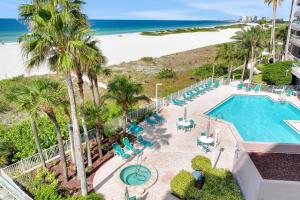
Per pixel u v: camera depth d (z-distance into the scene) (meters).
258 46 30.64
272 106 25.06
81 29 8.84
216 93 28.12
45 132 15.23
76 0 9.23
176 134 17.44
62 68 8.37
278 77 27.78
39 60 8.76
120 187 11.69
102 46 68.25
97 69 14.72
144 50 64.56
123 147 15.52
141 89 15.65
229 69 32.03
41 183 11.68
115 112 18.89
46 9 8.06
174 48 69.44
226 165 13.41
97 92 17.00
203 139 15.46
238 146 11.90
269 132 19.28
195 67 45.53
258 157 11.05
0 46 59.75
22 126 16.45
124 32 130.12
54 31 8.01
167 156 14.41
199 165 12.78
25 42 8.34
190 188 10.78
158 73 39.53
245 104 25.66
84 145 15.12
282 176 9.59
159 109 22.64
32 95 10.16
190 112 22.03
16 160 14.00
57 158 14.37
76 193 11.35
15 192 10.68
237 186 11.10
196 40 87.50
